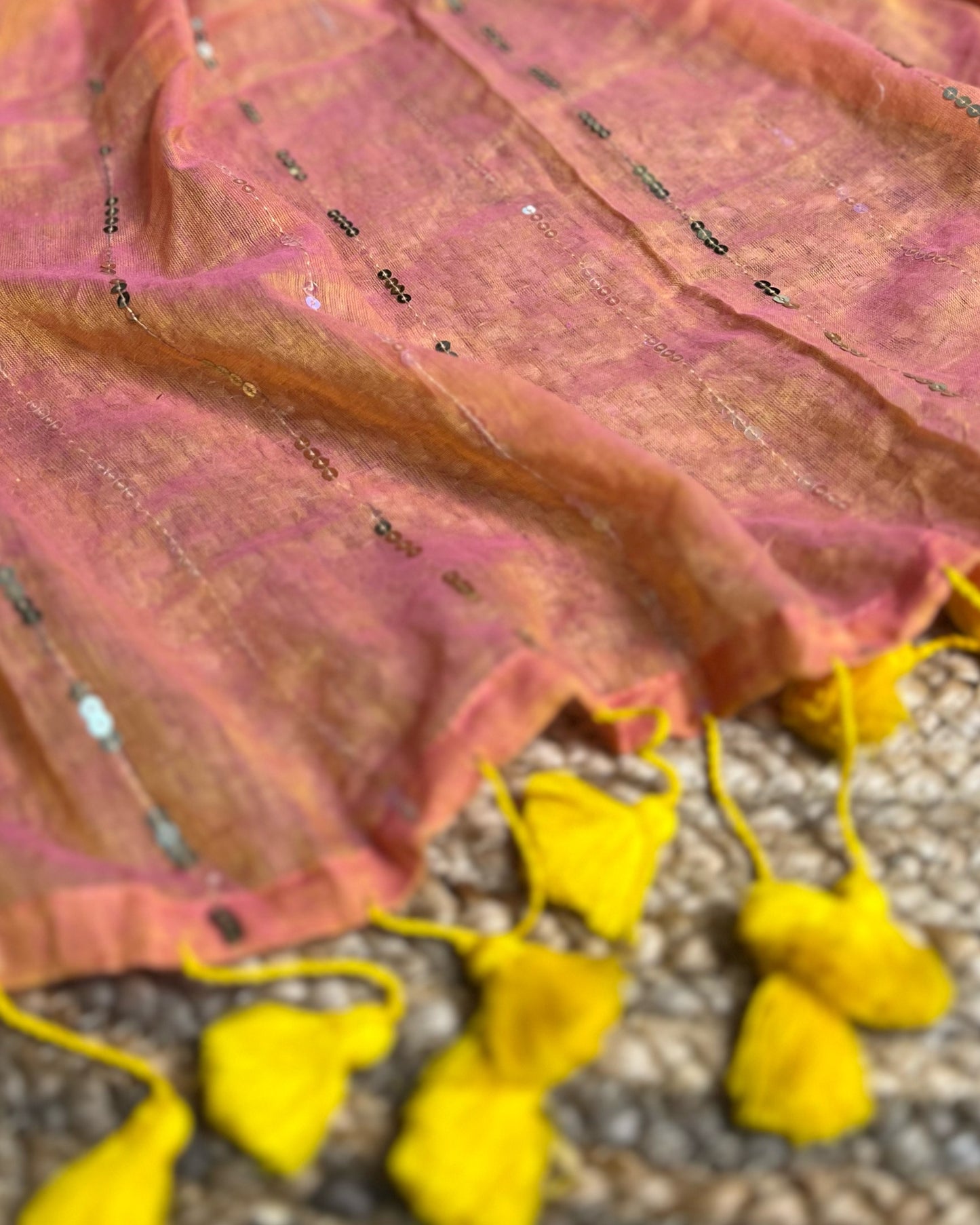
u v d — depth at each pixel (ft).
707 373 2.08
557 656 1.79
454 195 2.35
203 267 2.13
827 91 2.41
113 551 1.94
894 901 1.76
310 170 2.41
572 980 1.64
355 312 2.10
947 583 1.80
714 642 1.81
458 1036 1.67
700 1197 1.60
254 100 2.52
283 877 1.71
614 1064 1.65
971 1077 1.65
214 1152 1.62
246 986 1.71
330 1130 1.63
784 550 1.88
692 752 1.85
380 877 1.72
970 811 1.83
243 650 1.86
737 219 2.28
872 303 2.17
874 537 1.85
